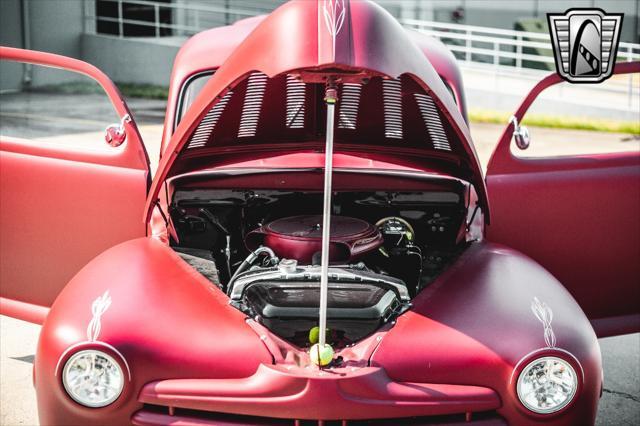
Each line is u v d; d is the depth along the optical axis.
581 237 3.44
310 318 2.58
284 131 3.38
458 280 2.79
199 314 2.53
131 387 2.34
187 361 2.37
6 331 4.27
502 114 12.77
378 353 2.38
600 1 15.97
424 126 3.14
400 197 3.40
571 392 2.37
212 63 3.82
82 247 3.47
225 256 3.30
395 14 16.78
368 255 3.10
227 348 2.40
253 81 2.95
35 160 3.47
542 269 2.96
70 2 16.52
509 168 3.35
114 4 17.25
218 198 3.38
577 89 14.16
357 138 3.42
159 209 3.21
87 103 13.84
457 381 2.37
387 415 2.28
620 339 4.41
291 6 2.35
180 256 3.02
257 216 3.39
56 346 2.37
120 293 2.58
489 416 2.39
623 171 3.44
